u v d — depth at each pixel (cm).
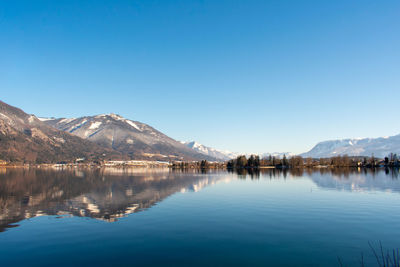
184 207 3881
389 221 2997
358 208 3772
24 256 1980
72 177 11738
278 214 3378
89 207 3894
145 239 2369
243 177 10994
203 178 10744
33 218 3148
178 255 1997
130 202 4347
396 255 1988
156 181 9169
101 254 2017
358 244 2238
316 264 1838
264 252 2061
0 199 4728
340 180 8900
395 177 10238
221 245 2217
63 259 1927
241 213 3441
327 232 2573
